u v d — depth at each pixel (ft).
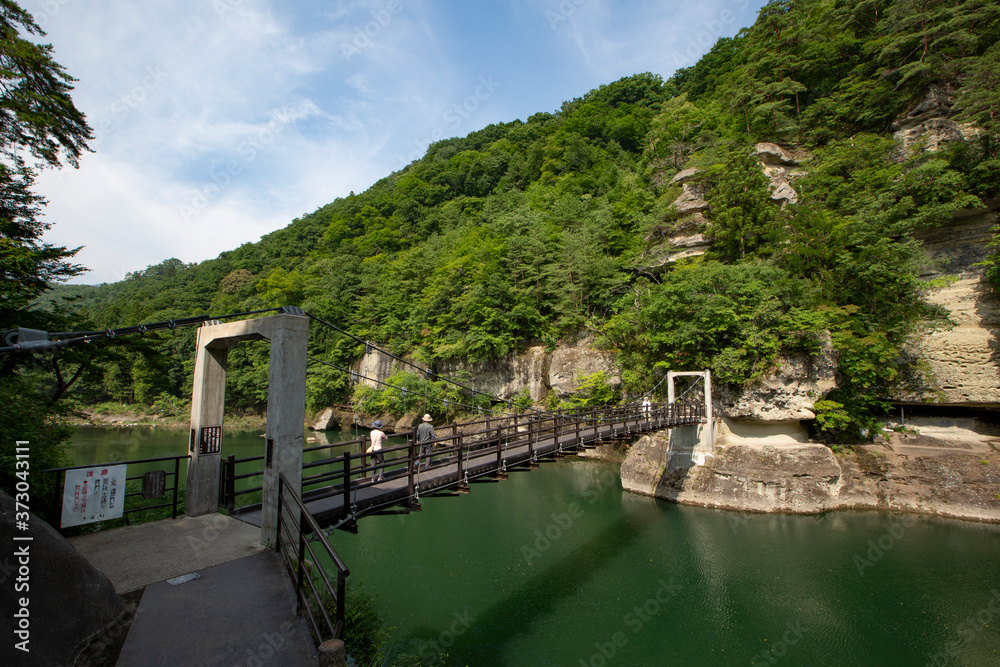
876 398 70.54
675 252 92.99
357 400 125.59
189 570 16.92
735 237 81.87
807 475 61.98
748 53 119.75
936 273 73.10
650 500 68.23
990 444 62.34
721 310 66.80
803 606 39.50
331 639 10.96
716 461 66.33
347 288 152.05
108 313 198.08
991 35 80.33
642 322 80.74
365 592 40.86
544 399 98.78
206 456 24.11
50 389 51.78
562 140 176.86
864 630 36.32
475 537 54.60
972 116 71.77
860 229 70.28
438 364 115.44
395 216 206.18
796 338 64.44
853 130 94.58
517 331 106.01
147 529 21.12
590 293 99.40
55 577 12.03
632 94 196.03
